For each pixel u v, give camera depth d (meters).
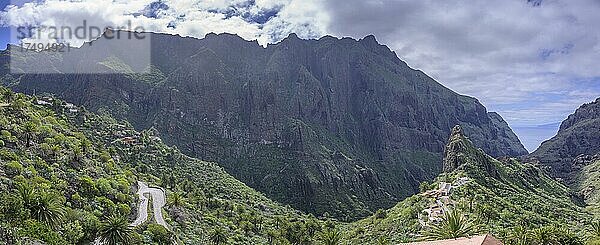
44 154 136.50
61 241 91.94
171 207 164.00
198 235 153.62
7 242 80.88
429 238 122.00
